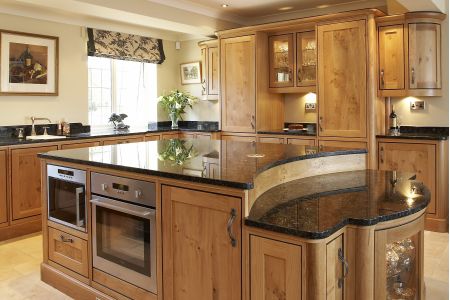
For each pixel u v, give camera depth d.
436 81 4.46
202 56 6.21
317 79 4.82
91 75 5.97
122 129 6.05
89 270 2.74
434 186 4.25
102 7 4.32
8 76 4.74
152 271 2.33
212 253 2.02
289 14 5.73
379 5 4.99
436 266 3.38
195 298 2.12
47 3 4.17
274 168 2.42
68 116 5.41
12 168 4.18
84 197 2.72
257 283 1.81
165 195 2.21
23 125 4.94
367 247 1.77
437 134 4.58
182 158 2.65
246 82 5.49
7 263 3.53
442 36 4.51
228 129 5.72
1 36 4.65
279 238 1.71
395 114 4.85
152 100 6.64
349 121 4.64
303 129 5.54
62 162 2.85
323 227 1.64
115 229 2.54
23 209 4.30
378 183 2.50
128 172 2.40
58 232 2.96
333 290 1.71
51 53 5.15
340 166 2.91
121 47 5.97
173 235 2.20
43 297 2.88
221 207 1.94
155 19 4.92
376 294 1.84
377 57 4.62
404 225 1.91
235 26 5.98
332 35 4.70
